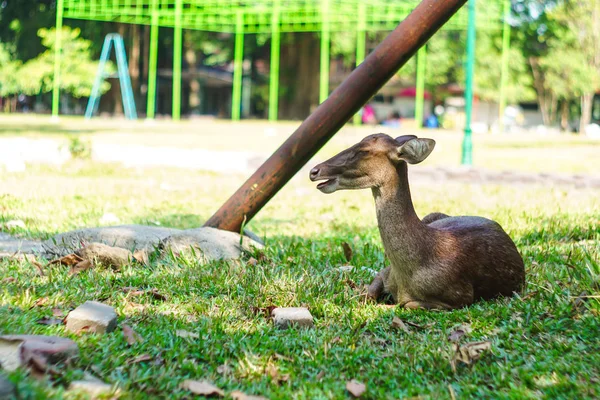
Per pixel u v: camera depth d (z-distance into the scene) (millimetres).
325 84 38000
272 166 7070
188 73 63531
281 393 3896
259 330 4922
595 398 3855
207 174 16203
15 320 4590
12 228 8359
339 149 22391
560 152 25359
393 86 62875
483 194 12875
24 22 55719
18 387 3387
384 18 41312
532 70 62031
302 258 6965
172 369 4078
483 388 4020
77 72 50281
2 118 43344
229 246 6871
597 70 55812
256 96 65875
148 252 6770
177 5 41562
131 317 5035
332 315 5328
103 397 3564
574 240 7930
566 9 55469
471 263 5438
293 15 45062
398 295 5574
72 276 6055
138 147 21016
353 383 4012
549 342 4621
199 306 5352
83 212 9797
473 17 17516
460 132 46688
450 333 4832
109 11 39844
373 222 9922
